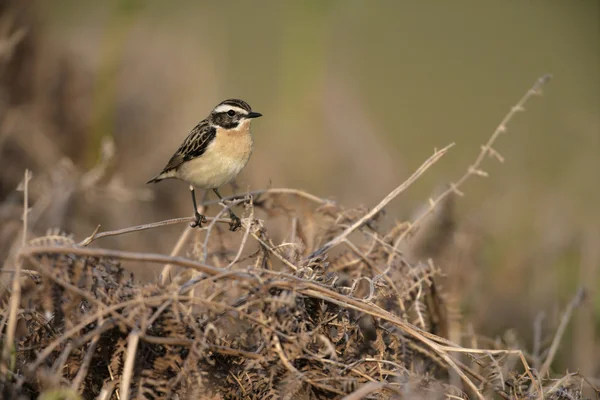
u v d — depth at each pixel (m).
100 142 14.94
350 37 21.48
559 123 18.72
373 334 8.31
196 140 11.02
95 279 6.41
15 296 5.93
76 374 6.31
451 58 26.80
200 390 6.23
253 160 16.19
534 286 13.02
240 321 7.12
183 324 6.26
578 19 29.58
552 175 16.97
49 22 15.73
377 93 24.73
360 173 17.11
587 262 12.79
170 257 6.17
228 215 9.59
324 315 6.85
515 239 14.41
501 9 30.33
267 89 20.75
